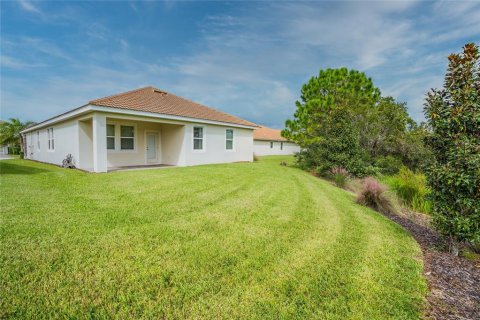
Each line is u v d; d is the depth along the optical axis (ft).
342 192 28.50
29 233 12.23
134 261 10.05
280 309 7.73
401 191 29.01
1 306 7.32
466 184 11.87
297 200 21.79
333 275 9.75
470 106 12.49
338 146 38.86
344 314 7.61
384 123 45.37
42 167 41.19
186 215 16.03
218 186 25.79
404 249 12.82
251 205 19.16
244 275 9.47
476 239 11.83
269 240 12.76
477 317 7.70
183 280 8.99
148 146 47.70
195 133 47.57
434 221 13.98
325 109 47.60
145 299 7.93
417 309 7.97
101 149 33.71
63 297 7.84
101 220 14.43
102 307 7.52
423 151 40.40
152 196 20.52
